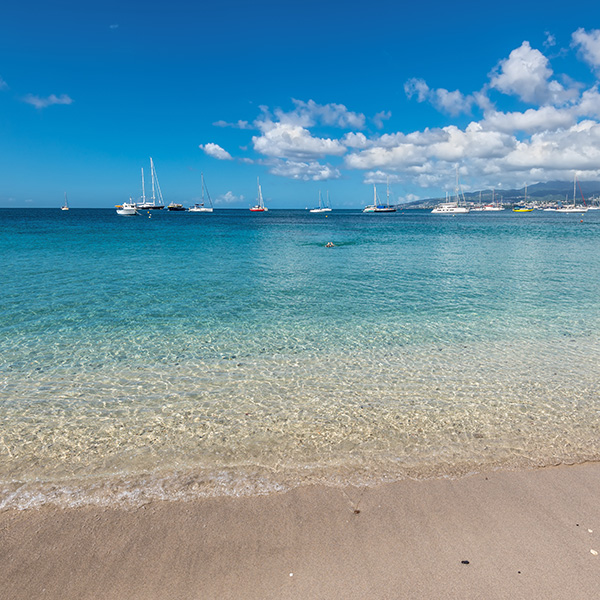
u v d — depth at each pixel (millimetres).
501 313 12914
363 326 11453
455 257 27797
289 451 5582
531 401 7078
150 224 76000
